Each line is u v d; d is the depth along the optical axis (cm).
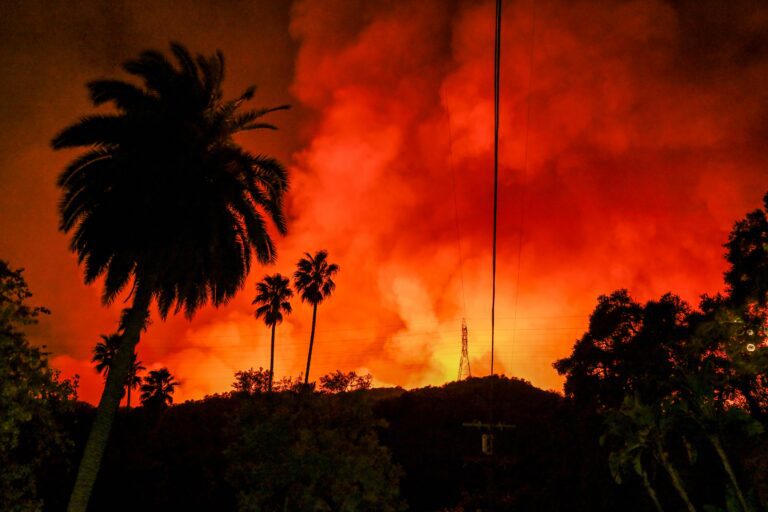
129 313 2133
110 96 2139
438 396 7194
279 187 2362
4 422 1308
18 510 1395
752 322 1486
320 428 2156
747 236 2705
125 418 5422
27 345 1406
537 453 4769
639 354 3212
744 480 2119
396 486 2234
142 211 1983
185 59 2256
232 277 2292
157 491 4216
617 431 1673
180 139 2125
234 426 2209
